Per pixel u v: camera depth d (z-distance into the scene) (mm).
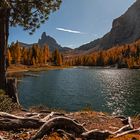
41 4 17562
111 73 131750
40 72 130000
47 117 10539
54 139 7879
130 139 8477
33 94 50031
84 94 51781
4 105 12391
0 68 16375
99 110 35594
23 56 163375
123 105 39438
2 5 14992
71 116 12297
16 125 8531
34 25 18266
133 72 140250
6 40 17031
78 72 142125
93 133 8828
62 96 48469
